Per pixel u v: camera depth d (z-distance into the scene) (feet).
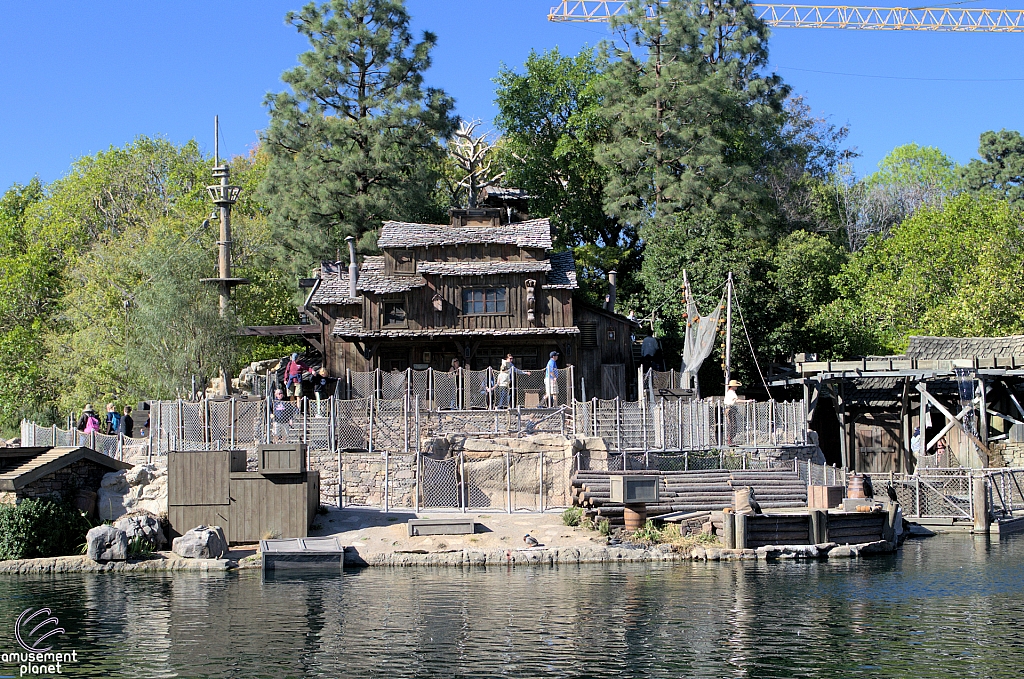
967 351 168.86
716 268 185.47
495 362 169.27
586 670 69.56
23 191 266.36
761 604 88.28
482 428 134.00
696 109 209.46
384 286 166.91
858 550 114.62
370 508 125.80
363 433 131.64
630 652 73.56
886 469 181.06
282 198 195.62
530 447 130.21
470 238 169.68
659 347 181.68
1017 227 201.57
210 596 92.68
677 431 138.41
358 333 164.86
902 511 139.33
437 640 76.95
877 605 87.86
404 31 202.69
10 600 91.09
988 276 189.98
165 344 166.40
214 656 73.15
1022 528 137.59
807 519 116.26
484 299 167.84
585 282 217.97
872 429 182.91
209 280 167.63
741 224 207.51
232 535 114.73
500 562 109.40
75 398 186.91
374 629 80.07
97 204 236.63
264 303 202.69
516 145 240.32
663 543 114.42
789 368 185.68
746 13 230.07
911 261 216.13
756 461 139.33
